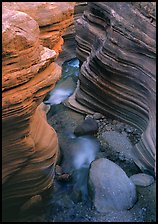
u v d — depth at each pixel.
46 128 4.73
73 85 7.79
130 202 4.50
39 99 4.07
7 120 3.70
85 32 7.12
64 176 4.91
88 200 4.61
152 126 5.26
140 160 5.25
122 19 5.67
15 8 6.24
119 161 5.38
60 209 4.50
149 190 4.73
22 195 4.43
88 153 5.54
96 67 6.27
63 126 6.30
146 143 5.20
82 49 7.36
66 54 8.93
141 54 5.53
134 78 5.69
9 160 4.04
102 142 5.79
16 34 3.68
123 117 6.16
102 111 6.44
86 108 6.68
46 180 4.59
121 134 5.92
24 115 3.81
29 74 3.83
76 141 5.84
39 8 6.54
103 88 6.21
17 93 3.71
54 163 4.77
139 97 5.74
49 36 6.73
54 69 4.31
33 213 4.42
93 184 4.65
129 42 5.61
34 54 3.95
